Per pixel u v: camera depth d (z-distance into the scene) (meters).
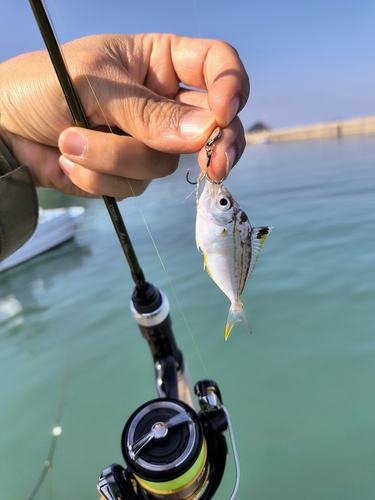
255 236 0.21
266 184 1.34
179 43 0.22
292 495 0.31
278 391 0.41
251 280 0.63
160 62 0.23
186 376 0.23
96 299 0.68
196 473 0.16
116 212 0.19
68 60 0.17
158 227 1.03
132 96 0.16
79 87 0.16
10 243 0.19
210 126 0.16
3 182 0.17
